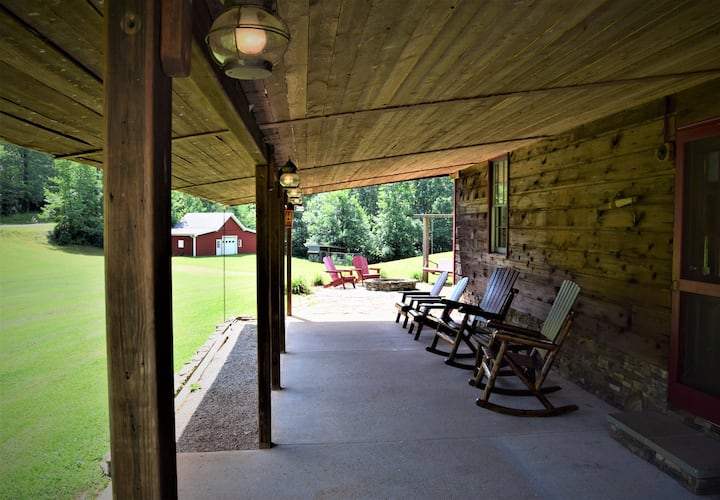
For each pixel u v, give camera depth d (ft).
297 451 10.30
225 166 14.37
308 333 22.82
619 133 12.93
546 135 16.20
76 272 55.93
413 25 6.26
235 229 115.75
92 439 14.43
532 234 17.90
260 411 10.48
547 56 7.97
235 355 19.77
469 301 25.09
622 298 12.83
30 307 39.09
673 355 11.01
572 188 15.23
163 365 3.28
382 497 8.48
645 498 8.39
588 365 14.30
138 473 3.21
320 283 46.96
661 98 11.41
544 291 17.02
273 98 8.80
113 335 3.15
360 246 90.07
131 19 3.08
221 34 3.76
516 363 12.82
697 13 6.51
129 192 3.10
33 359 24.79
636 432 9.98
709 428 10.05
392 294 39.09
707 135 10.12
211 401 14.03
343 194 91.04
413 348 19.69
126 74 3.09
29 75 5.71
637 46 7.70
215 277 63.31
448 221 94.17
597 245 13.97
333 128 12.23
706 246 10.32
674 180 11.03
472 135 15.23
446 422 11.83
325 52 6.91
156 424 3.18
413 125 12.87
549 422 11.83
